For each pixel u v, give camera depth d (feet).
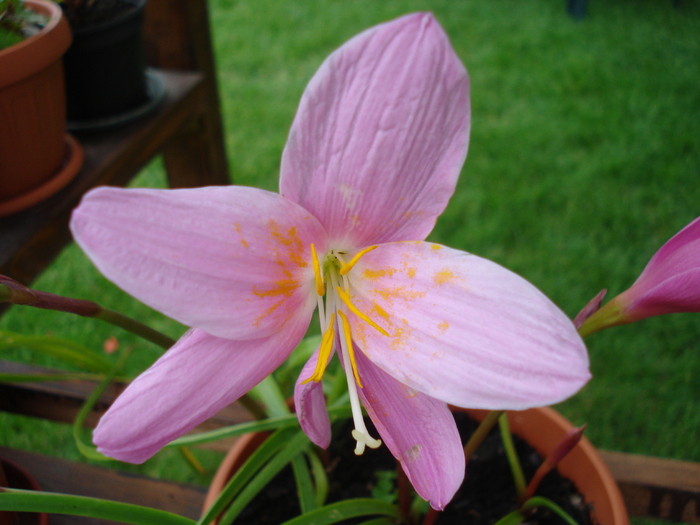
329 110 0.29
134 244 0.26
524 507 0.46
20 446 0.87
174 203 0.28
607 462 0.50
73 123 0.67
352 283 0.35
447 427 0.33
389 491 0.51
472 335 0.31
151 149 0.71
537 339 0.30
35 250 0.55
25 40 0.53
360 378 0.35
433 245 0.33
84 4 0.64
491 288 0.31
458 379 0.31
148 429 0.29
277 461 0.42
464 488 0.51
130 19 0.64
